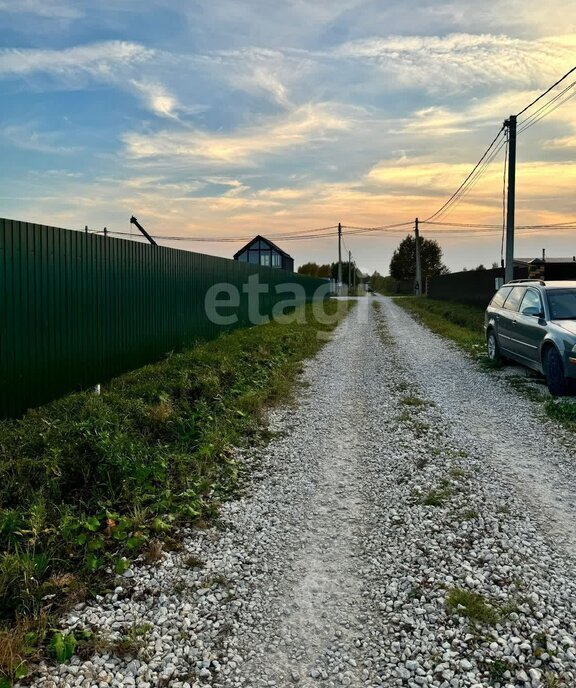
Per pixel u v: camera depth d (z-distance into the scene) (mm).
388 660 2596
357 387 8797
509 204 14852
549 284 8977
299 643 2732
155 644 2715
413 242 67625
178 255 10641
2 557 3324
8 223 5406
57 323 6348
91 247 7160
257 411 6992
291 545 3721
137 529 3848
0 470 4312
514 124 14648
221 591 3186
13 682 2426
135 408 6180
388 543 3705
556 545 3594
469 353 11977
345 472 5051
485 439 5852
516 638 2695
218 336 13242
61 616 2932
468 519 3980
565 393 7520
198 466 4992
